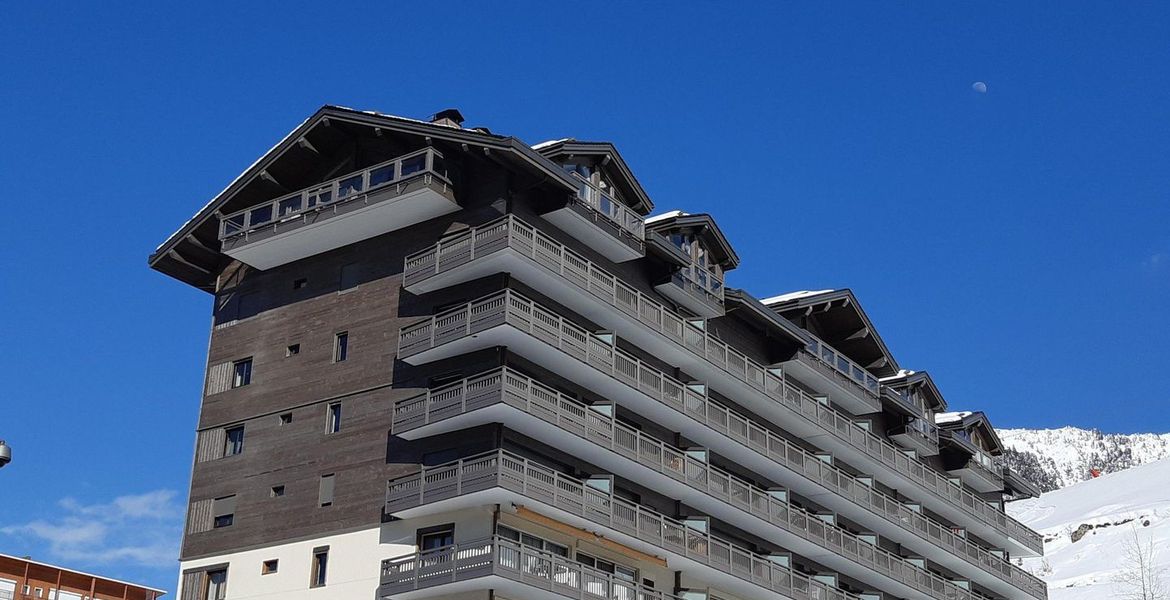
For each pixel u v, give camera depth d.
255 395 45.12
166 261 48.78
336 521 40.72
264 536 42.19
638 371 43.09
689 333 46.62
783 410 50.75
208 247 48.66
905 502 59.69
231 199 47.03
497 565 35.31
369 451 41.03
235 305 47.69
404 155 42.38
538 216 42.16
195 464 45.31
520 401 37.88
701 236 49.91
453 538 38.00
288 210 44.94
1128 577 98.12
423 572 36.94
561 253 41.31
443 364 40.66
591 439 39.97
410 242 43.38
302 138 44.72
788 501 49.59
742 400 50.03
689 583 44.19
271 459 43.38
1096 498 159.75
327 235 44.56
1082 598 99.75
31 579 53.75
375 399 41.75
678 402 44.56
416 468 39.66
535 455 39.56
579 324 43.06
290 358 44.81
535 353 40.00
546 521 38.38
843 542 51.31
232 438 45.19
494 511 37.34
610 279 43.22
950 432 64.00
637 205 46.12
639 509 41.16
